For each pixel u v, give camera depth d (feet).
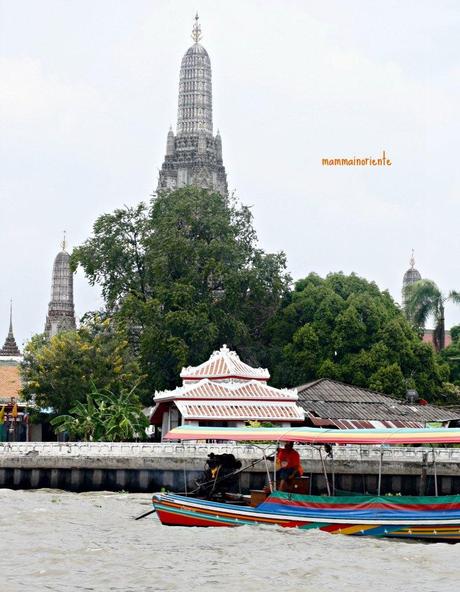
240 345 346.74
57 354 284.00
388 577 100.27
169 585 94.89
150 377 317.63
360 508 127.95
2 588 92.27
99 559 107.55
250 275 338.54
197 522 133.08
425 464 147.84
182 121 613.52
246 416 219.82
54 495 181.68
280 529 129.70
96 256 353.10
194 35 628.28
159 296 326.24
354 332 326.03
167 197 366.43
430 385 320.09
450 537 124.06
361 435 132.98
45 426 312.91
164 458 194.29
